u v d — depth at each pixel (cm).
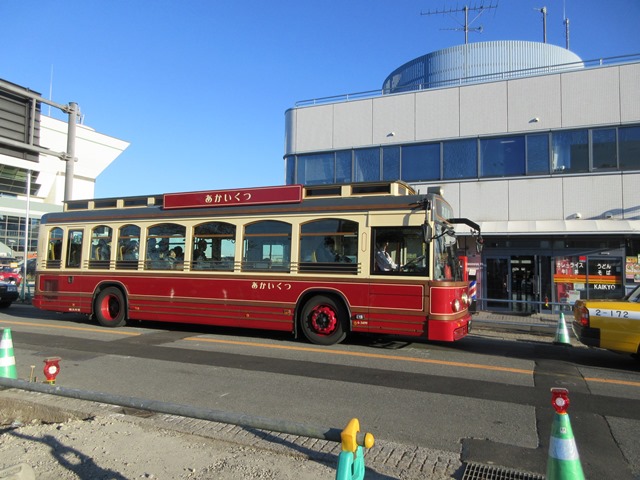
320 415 556
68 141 1717
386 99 1895
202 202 1143
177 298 1138
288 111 2066
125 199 1270
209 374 742
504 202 1709
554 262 1664
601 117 1603
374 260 953
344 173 1944
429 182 1809
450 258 1000
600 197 1594
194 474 386
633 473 418
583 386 711
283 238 1042
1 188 5034
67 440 453
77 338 1067
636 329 823
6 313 1595
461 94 1789
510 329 1345
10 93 1524
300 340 1059
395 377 738
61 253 1313
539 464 430
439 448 466
